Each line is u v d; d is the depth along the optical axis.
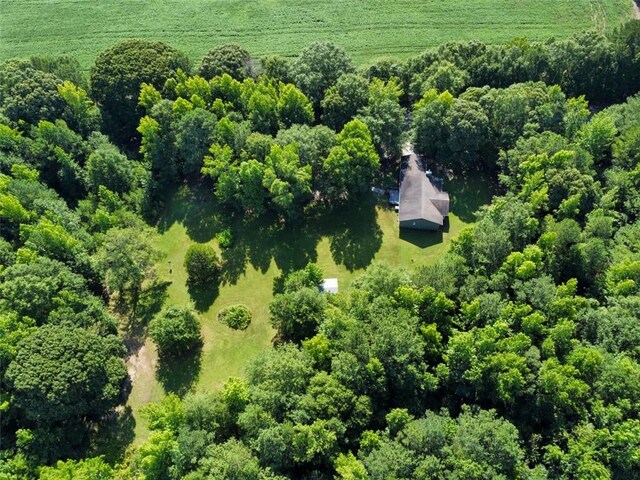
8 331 64.44
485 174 90.88
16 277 68.31
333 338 65.12
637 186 77.69
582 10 112.50
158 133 87.75
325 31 111.56
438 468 52.69
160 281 81.50
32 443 61.00
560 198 75.31
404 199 85.56
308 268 74.31
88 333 66.38
